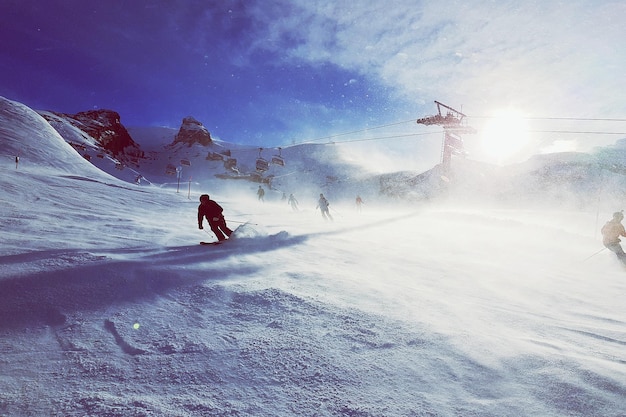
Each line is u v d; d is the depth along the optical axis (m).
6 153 29.00
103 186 21.56
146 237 7.77
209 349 2.54
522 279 5.82
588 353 2.66
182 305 3.46
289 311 3.34
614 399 1.95
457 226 15.37
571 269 7.30
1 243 5.40
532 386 2.10
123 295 3.58
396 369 2.30
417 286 4.78
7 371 2.13
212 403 1.89
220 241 7.69
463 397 1.99
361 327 3.00
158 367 2.27
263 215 18.14
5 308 3.01
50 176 20.91
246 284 4.20
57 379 2.08
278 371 2.25
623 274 7.07
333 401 1.93
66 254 4.77
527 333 3.12
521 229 14.34
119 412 1.77
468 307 3.87
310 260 6.20
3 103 40.16
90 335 2.70
